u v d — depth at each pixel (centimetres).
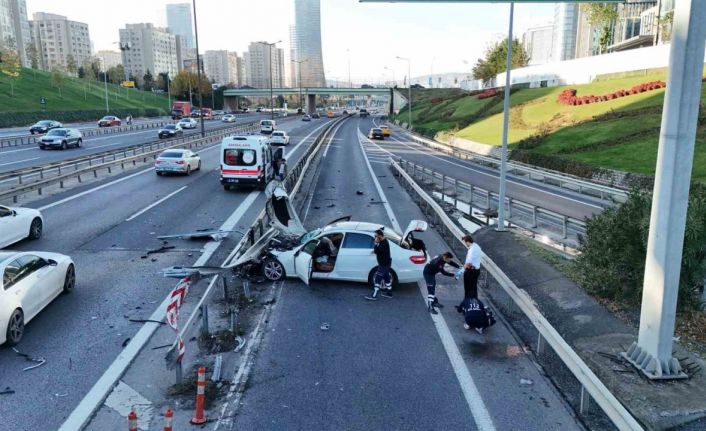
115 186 2689
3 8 16225
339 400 747
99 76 15888
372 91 16112
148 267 1360
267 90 16262
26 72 12006
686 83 735
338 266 1243
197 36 5606
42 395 754
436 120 8756
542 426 689
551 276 1244
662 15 6197
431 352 905
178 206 2200
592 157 3722
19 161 3512
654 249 777
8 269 935
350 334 977
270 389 775
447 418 706
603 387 644
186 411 717
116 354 881
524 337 978
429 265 1096
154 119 11006
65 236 1658
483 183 3300
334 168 3831
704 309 978
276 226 1569
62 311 1061
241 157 2564
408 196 2633
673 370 779
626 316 994
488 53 11038
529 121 5756
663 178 757
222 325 1005
